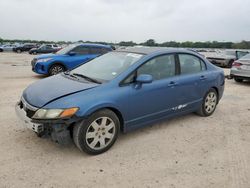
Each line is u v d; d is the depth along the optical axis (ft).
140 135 14.23
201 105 17.26
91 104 11.03
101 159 11.46
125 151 12.30
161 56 14.34
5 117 16.07
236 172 10.85
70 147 12.37
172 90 14.53
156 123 14.80
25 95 12.31
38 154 11.60
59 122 10.48
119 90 12.11
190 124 16.33
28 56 99.09
